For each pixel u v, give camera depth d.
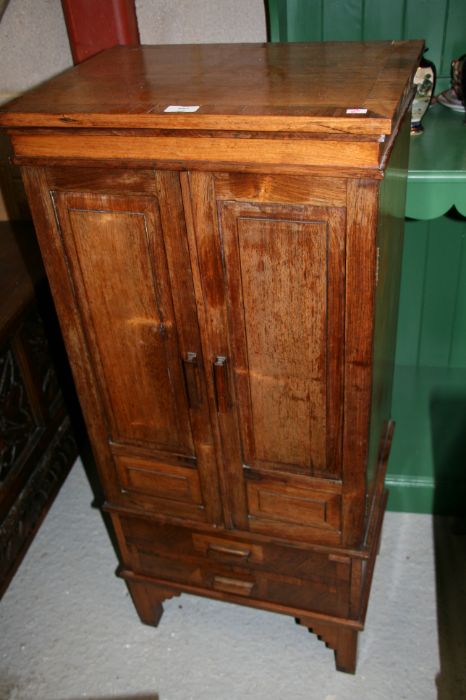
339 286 1.10
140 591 1.75
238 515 1.49
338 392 1.23
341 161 0.99
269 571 1.56
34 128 1.10
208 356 1.27
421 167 1.46
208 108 1.04
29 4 1.81
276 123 0.98
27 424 2.00
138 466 1.51
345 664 1.68
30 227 2.16
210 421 1.36
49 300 2.01
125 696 1.70
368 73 1.17
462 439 2.05
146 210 1.13
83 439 2.35
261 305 1.17
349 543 1.43
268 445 1.36
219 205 1.08
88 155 1.10
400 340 2.12
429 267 1.96
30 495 2.00
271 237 1.09
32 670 1.76
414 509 2.07
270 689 1.69
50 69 1.92
